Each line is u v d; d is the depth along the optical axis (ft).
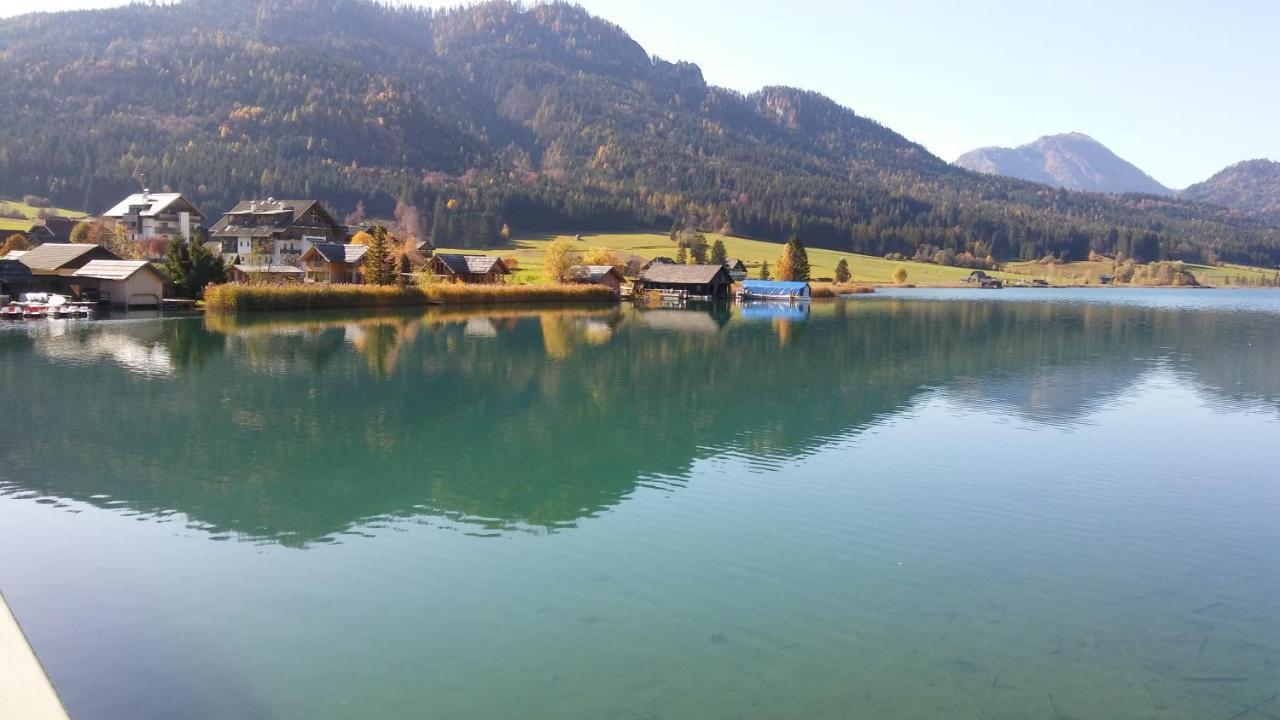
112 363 141.59
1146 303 428.15
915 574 57.11
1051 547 63.05
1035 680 43.04
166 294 258.78
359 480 77.51
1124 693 42.01
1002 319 290.15
